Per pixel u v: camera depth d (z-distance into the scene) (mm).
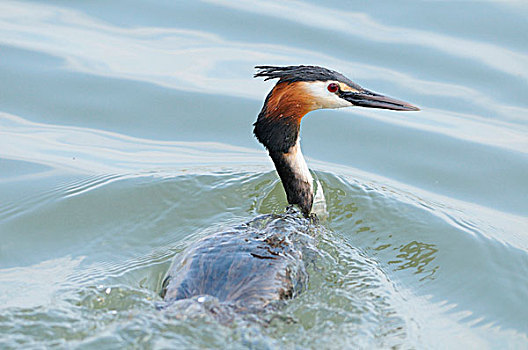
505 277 10680
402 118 15695
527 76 16344
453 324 9633
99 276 10414
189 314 8531
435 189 13422
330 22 18547
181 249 11125
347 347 8500
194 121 15281
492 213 12688
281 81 11773
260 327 8414
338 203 12734
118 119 15203
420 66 16766
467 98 15867
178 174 13344
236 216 12359
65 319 8773
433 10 19062
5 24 17969
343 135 15148
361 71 16422
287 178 12398
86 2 19375
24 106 15289
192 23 18531
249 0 19672
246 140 14898
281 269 9633
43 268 10719
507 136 14797
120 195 12688
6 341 8305
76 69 16375
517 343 9297
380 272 10672
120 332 8281
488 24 18281
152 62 16844
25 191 12688
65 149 14164
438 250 11359
